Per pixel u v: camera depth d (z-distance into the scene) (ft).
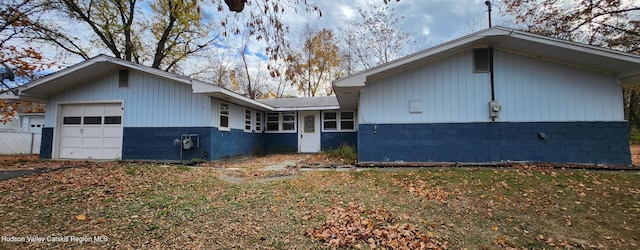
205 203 13.96
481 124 24.66
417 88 25.48
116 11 48.88
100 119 32.94
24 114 55.11
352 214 12.36
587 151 23.31
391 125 25.63
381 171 22.34
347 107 43.32
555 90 24.02
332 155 36.29
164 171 22.41
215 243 9.57
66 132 33.45
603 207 13.28
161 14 50.11
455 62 25.13
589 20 35.86
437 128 25.13
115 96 32.71
